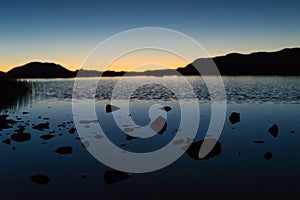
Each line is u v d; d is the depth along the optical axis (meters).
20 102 32.66
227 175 9.20
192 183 8.59
